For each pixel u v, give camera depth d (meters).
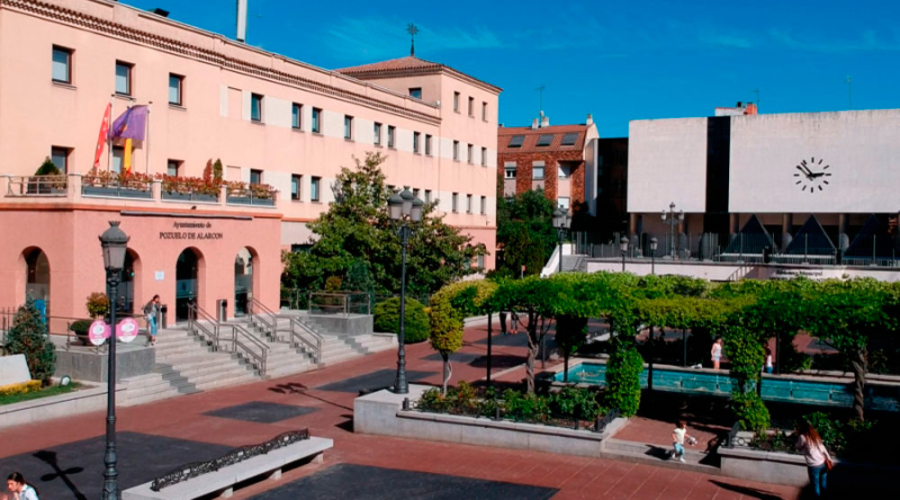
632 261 54.62
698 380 26.22
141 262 26.41
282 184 37.22
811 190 55.94
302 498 14.38
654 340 30.41
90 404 21.20
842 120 55.00
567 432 17.45
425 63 50.50
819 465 13.70
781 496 14.55
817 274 46.19
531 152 72.88
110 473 12.89
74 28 27.12
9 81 25.16
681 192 59.62
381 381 26.64
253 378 26.47
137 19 29.44
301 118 38.50
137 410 21.67
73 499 14.16
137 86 29.53
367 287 35.75
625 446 17.41
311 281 36.91
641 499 14.40
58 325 24.39
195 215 28.53
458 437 18.56
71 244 24.20
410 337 35.69
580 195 72.25
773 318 17.20
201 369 25.36
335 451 17.86
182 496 13.16
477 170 55.22
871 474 14.49
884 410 20.89
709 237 54.69
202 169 32.59
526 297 19.59
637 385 19.47
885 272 45.62
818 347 35.19
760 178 57.31
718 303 18.16
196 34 32.12
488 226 56.88
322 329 33.53
